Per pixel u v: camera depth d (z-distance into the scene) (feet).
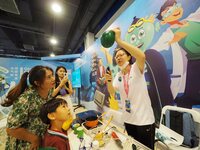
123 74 3.54
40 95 3.22
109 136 3.62
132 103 3.19
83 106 9.50
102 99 6.79
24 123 2.85
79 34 12.54
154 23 3.99
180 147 2.75
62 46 17.78
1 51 19.45
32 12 9.58
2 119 9.14
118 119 5.01
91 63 8.57
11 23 9.94
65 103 2.71
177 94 3.35
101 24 9.63
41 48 19.11
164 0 3.66
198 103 2.90
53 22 10.44
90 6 7.82
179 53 3.29
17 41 15.85
